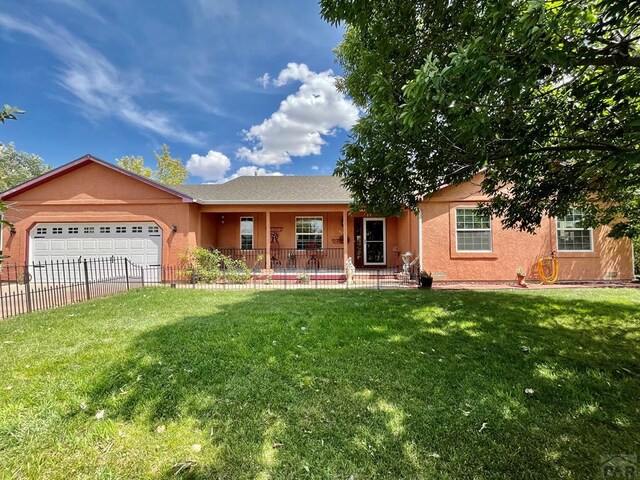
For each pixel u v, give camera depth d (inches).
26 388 107.9
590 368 127.1
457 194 386.0
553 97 142.6
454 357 138.1
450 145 153.7
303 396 106.0
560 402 102.4
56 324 186.7
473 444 82.7
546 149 140.9
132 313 216.1
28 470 73.9
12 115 82.4
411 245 444.5
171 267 401.7
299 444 83.0
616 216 233.5
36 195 405.4
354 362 132.6
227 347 147.2
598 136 140.6
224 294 298.2
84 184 407.5
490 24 96.3
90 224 409.4
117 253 408.2
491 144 145.3
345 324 185.9
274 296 285.7
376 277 424.8
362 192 198.8
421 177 188.5
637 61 104.0
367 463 76.3
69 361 130.1
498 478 71.6
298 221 521.7
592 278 377.4
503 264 381.7
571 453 79.4
